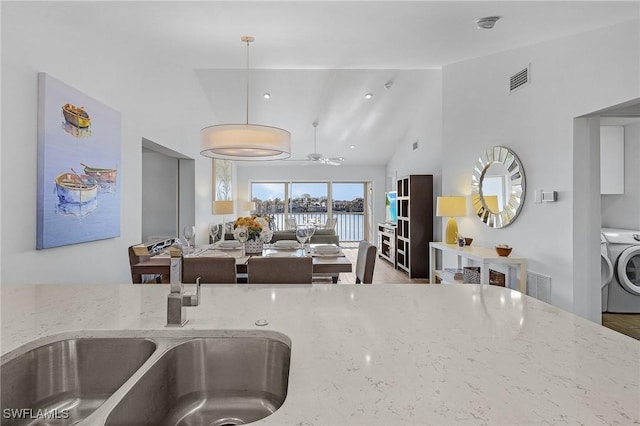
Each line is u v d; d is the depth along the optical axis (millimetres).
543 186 3072
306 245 3383
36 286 1494
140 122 3666
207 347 970
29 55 2172
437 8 2451
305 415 552
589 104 2643
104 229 2928
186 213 5680
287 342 912
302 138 8070
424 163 6445
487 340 876
